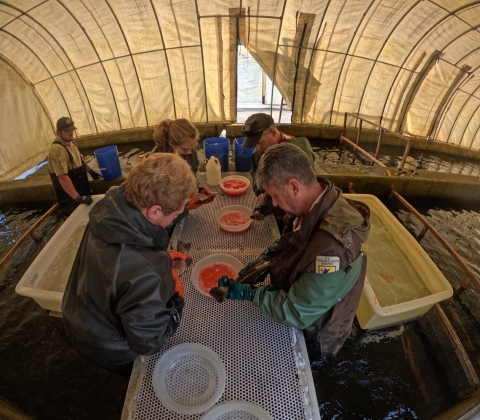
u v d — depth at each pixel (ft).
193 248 5.90
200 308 4.51
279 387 3.50
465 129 24.93
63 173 10.55
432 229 10.41
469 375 6.35
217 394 3.39
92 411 6.25
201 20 20.57
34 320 8.10
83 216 10.21
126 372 4.65
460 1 16.56
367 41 21.18
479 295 9.41
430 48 20.47
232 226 6.37
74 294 3.64
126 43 20.99
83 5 18.07
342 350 7.36
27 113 20.43
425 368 7.00
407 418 6.18
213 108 24.82
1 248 11.25
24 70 19.79
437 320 7.59
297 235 3.91
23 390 6.61
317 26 20.72
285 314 3.74
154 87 23.41
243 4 19.99
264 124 6.70
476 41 18.85
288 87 24.08
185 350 3.86
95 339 3.59
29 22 17.53
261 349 3.92
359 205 4.12
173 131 6.97
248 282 4.78
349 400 6.45
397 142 24.56
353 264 3.60
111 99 23.24
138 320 3.06
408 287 8.62
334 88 23.94
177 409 3.27
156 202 3.04
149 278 3.11
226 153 10.89
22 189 13.55
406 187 14.37
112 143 23.49
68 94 22.17
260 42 21.84
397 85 23.13
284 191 3.66
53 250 8.54
